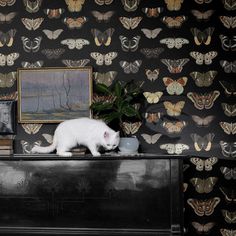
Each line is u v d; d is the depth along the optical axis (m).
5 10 2.32
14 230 1.95
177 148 2.24
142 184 1.92
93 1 2.29
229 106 2.24
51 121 2.25
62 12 2.30
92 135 2.00
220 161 2.24
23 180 1.97
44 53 2.30
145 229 1.91
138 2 2.29
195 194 2.24
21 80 2.27
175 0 2.28
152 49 2.27
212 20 2.26
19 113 2.27
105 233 1.91
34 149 2.12
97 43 2.28
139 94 2.26
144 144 2.25
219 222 2.23
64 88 2.25
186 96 2.25
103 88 2.17
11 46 2.31
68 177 1.95
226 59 2.25
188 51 2.26
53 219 1.95
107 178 1.93
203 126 2.24
